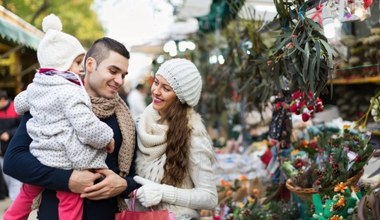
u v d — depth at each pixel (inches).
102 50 68.7
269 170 137.8
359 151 89.7
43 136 65.6
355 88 153.6
